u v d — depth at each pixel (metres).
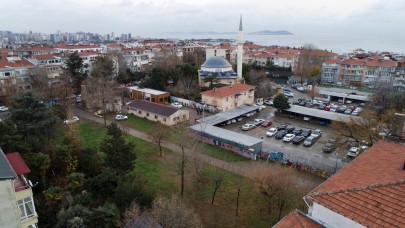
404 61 117.56
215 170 47.31
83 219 28.78
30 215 25.78
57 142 49.72
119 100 82.81
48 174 38.78
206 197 39.91
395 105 67.06
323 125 72.19
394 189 14.92
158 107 72.56
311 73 127.38
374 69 121.44
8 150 36.03
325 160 52.16
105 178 34.53
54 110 65.62
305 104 91.50
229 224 34.66
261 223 34.84
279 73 141.75
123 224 28.78
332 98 102.12
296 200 38.25
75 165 39.91
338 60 131.88
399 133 25.25
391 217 13.59
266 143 60.31
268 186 36.25
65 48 158.25
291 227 15.74
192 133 56.03
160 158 51.50
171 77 94.56
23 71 88.50
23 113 43.38
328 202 15.59
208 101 81.44
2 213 21.77
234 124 72.31
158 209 27.89
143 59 138.00
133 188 32.19
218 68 104.25
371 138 45.25
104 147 39.78
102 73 93.75
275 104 78.50
